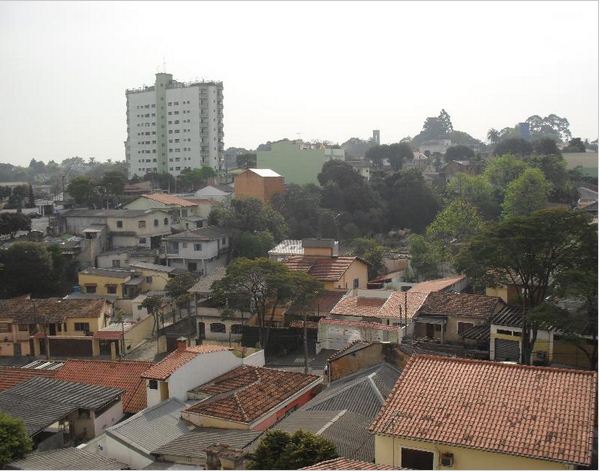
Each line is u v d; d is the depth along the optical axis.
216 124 124.56
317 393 28.97
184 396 27.72
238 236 68.19
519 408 18.81
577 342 32.97
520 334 36.31
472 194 82.62
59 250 61.69
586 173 103.56
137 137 127.62
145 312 53.31
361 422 23.36
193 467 21.62
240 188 83.88
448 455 17.97
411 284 53.38
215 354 29.59
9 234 70.00
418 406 19.56
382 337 39.34
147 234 70.50
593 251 34.41
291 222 76.69
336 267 49.31
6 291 56.25
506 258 35.75
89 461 21.58
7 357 45.72
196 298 49.09
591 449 16.98
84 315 46.41
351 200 82.44
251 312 45.09
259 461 18.31
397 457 18.73
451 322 40.41
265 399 26.55
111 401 27.42
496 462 17.56
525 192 72.31
